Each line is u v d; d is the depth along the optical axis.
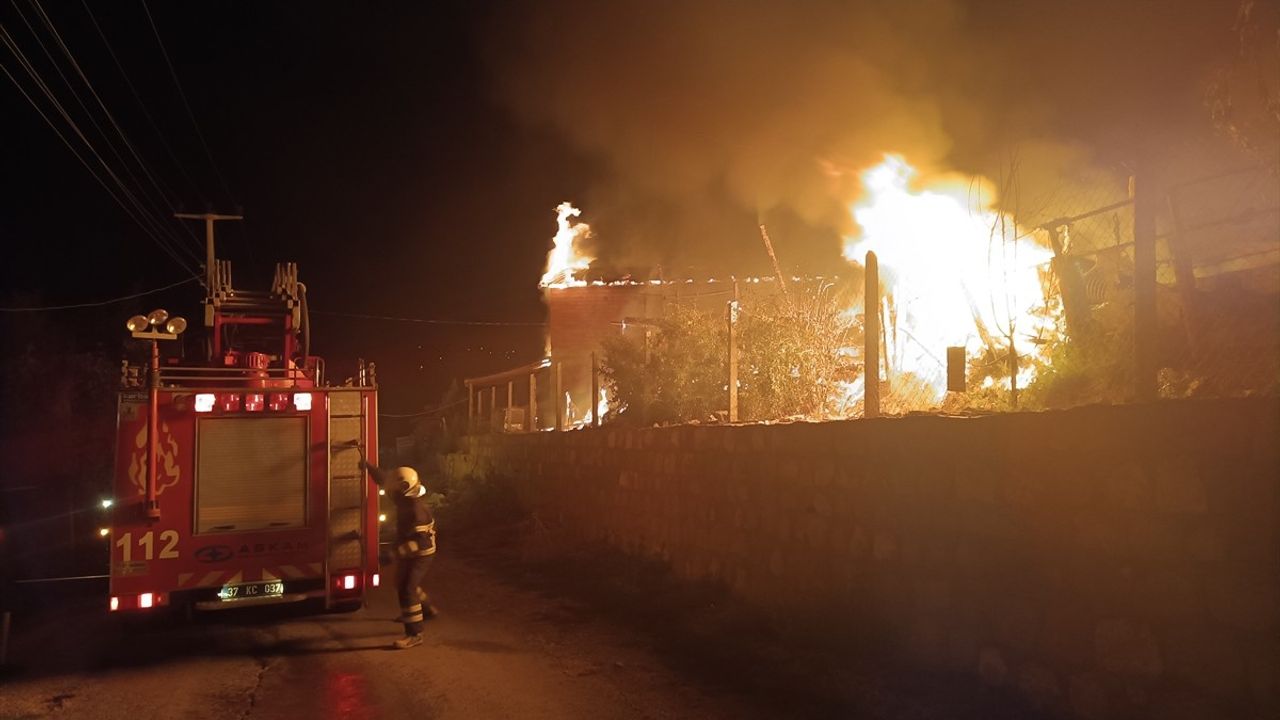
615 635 9.12
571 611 10.43
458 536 18.55
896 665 7.07
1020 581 6.02
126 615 8.91
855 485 7.95
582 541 15.02
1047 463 5.82
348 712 6.81
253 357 10.97
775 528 9.26
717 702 6.79
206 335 11.32
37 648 9.30
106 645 9.40
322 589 9.64
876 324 8.72
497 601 11.31
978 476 6.43
